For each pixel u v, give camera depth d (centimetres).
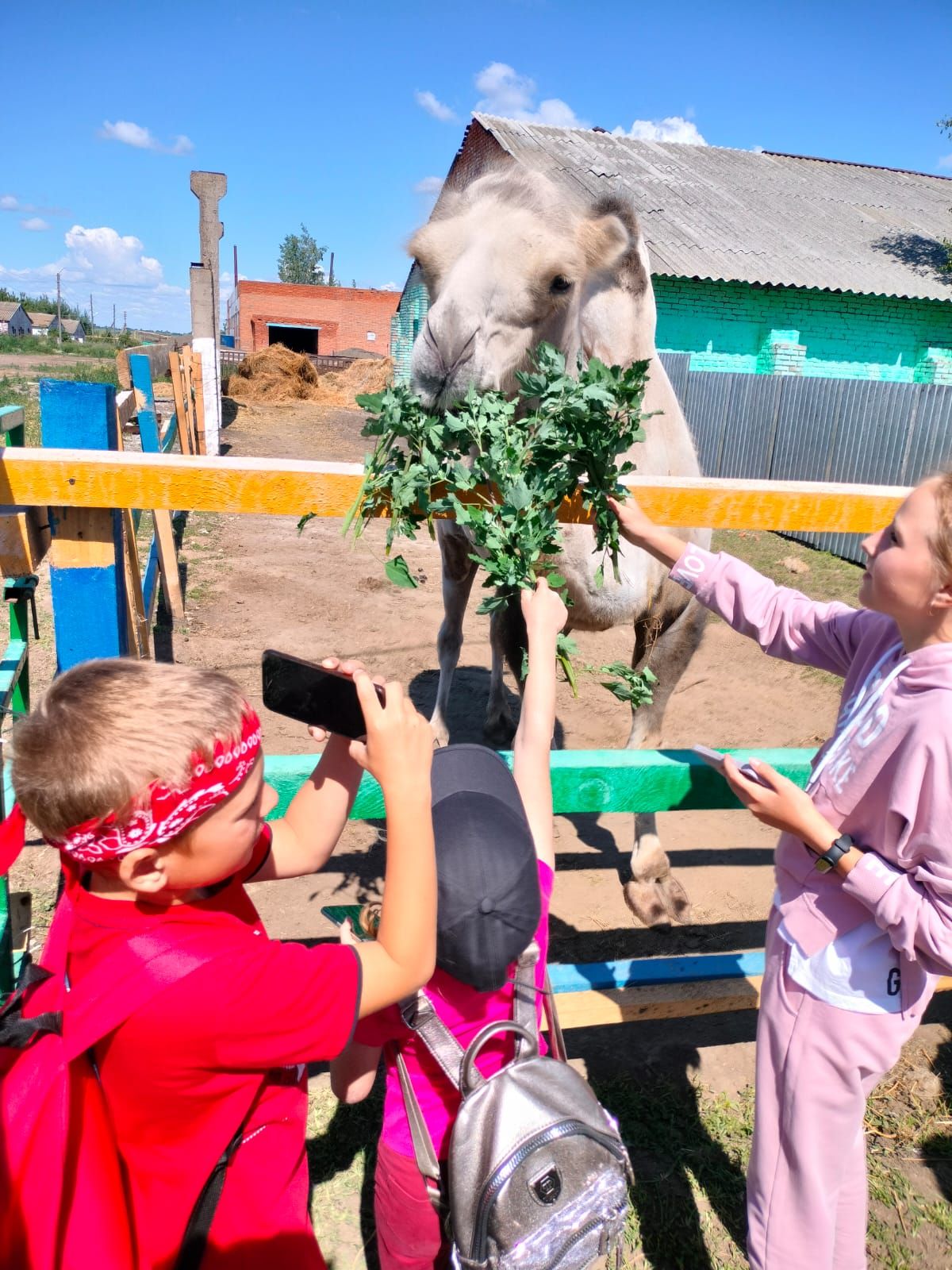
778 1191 176
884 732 157
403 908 124
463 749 157
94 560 216
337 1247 229
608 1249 132
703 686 617
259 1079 127
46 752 108
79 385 241
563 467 207
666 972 266
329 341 4591
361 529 204
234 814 119
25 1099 115
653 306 358
